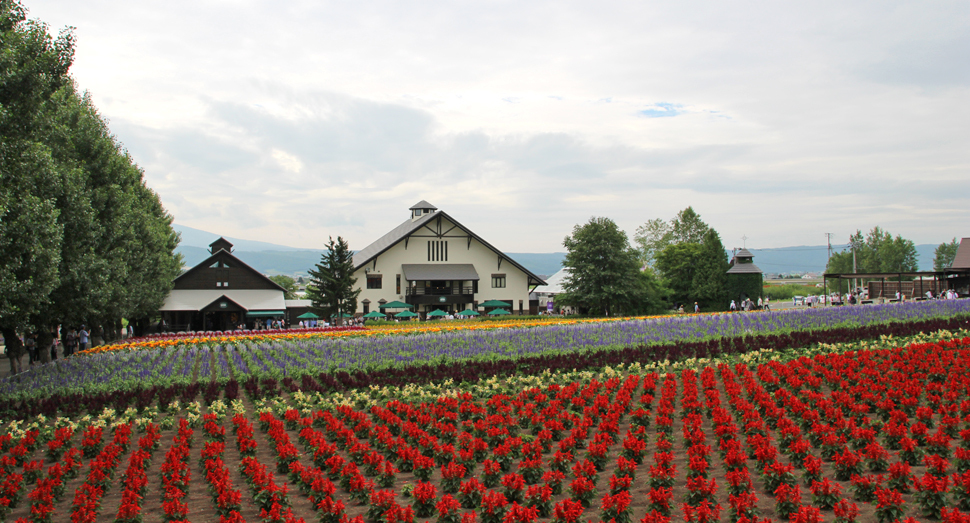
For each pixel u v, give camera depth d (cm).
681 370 2152
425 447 1295
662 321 3700
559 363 2400
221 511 1028
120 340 4906
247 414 1891
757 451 1077
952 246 12812
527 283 8231
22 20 1984
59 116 2695
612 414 1442
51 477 1159
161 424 1703
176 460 1181
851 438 1227
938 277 6006
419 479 1198
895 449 1192
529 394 1811
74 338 4066
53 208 2084
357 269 7619
